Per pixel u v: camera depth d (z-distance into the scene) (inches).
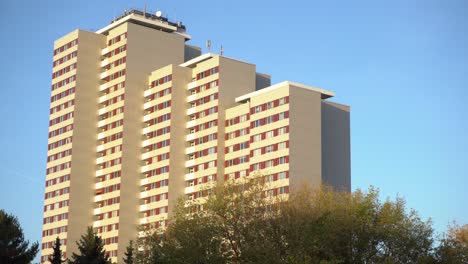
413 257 3897.6
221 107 7219.5
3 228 5182.1
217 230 3868.1
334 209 4020.7
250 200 4030.5
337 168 7106.3
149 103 7760.8
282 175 6525.6
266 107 6830.7
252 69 7504.9
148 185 7578.7
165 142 7475.4
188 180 7391.7
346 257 3814.0
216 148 7126.0
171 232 3932.1
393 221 3912.4
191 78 7652.6
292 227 3816.4
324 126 7111.2
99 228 7751.0
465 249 3937.0
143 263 3892.7
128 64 7815.0
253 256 3678.6
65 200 7854.3
